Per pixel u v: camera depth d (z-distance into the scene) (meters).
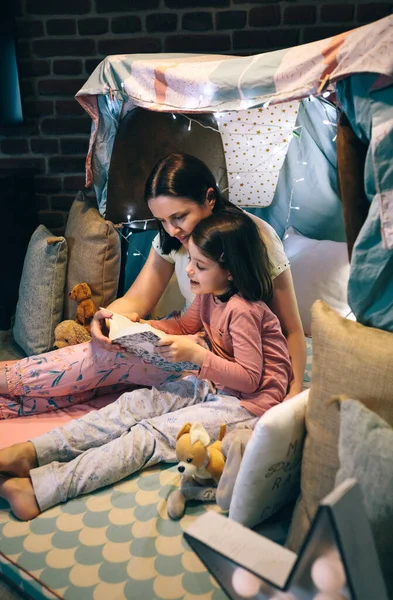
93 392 1.84
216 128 2.06
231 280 1.57
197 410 1.54
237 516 1.22
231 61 1.45
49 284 2.09
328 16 2.46
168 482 1.47
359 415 1.03
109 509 1.38
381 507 0.97
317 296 2.14
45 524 1.34
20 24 2.58
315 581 0.84
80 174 2.80
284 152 2.11
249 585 0.90
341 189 1.29
